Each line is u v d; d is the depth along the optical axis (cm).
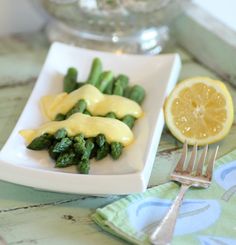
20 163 56
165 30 81
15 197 55
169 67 67
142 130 60
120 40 77
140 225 51
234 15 94
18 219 53
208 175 56
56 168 56
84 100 61
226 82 73
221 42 74
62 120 60
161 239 48
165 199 54
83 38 78
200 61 77
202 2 90
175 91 62
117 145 57
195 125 61
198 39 77
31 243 50
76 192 53
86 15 76
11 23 84
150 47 78
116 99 62
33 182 53
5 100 68
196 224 51
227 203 54
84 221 52
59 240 50
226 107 61
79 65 70
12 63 75
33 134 59
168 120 62
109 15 76
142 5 75
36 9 79
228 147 61
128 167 55
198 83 62
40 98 64
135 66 69
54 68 69
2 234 51
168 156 60
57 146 56
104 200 55
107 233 51
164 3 76
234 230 51
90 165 56
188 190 55
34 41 81
